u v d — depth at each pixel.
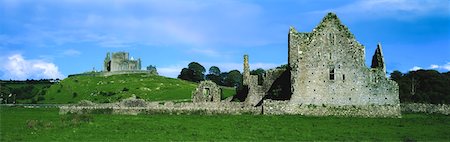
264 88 94.06
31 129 54.72
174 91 187.12
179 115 73.56
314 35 80.25
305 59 79.62
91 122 60.53
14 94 193.50
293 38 87.25
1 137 48.50
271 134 50.91
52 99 193.62
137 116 70.50
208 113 75.94
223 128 55.47
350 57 79.81
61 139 47.03
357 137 49.50
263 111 77.31
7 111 88.75
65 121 60.81
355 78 79.44
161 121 62.41
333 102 78.69
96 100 182.50
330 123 62.78
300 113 77.75
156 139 46.97
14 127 57.09
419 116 81.06
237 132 52.19
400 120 68.31
